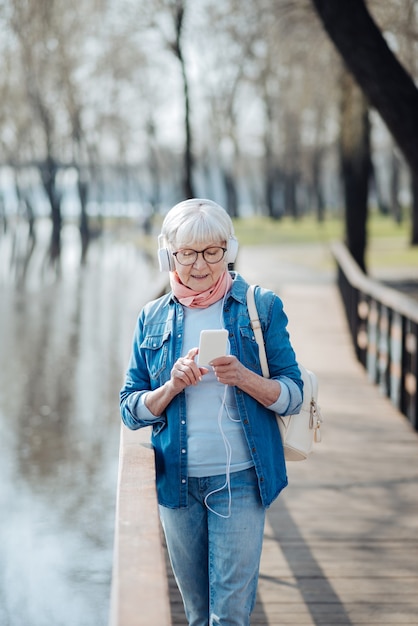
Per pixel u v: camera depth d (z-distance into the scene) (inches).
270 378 111.3
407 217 2591.0
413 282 882.1
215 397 110.0
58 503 330.0
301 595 167.6
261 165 2876.5
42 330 752.3
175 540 115.3
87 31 616.7
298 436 113.4
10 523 307.4
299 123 1628.9
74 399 500.4
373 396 358.3
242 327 110.4
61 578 266.8
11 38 390.9
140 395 111.6
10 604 246.2
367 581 174.1
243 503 110.1
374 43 355.6
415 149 360.2
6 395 507.8
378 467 254.8
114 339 709.3
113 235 2568.9
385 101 358.3
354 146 808.3
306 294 777.6
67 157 2241.6
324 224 2314.2
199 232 105.5
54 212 2178.9
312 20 621.9
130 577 74.9
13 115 1750.7
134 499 93.1
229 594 110.6
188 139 1005.8
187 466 110.0
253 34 692.7
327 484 238.8
